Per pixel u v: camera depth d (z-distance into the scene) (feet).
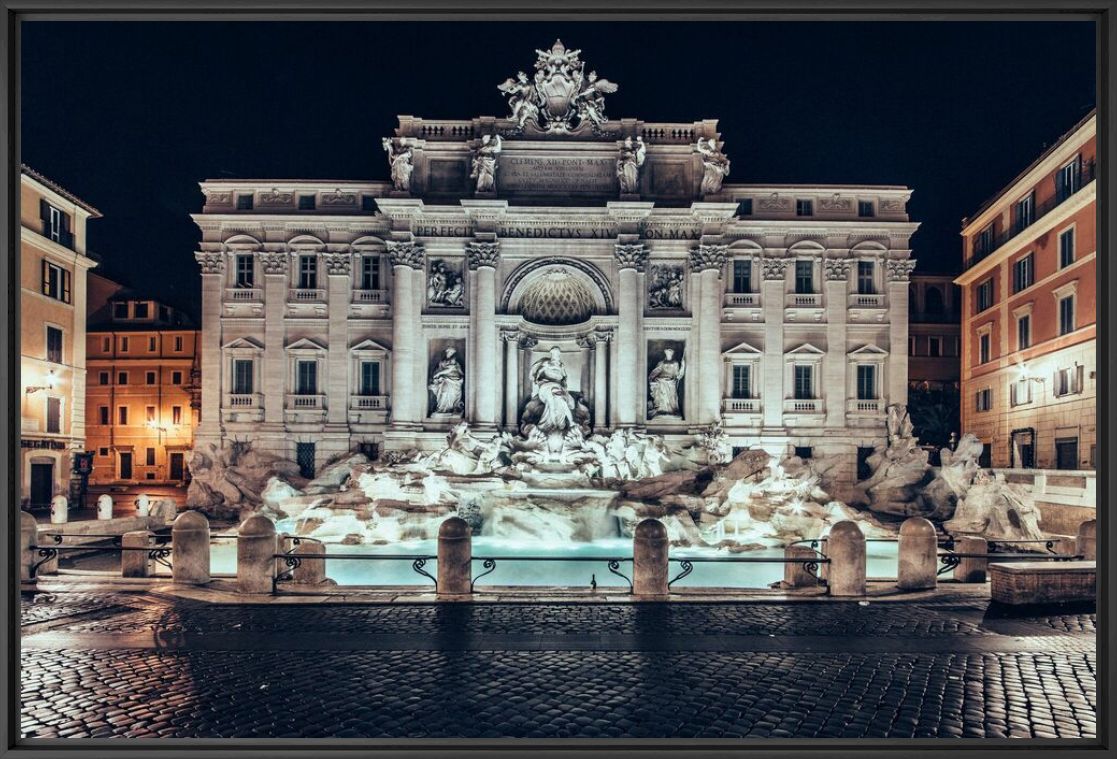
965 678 38.19
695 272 151.53
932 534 58.80
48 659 40.93
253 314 158.81
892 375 158.51
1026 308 146.20
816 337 159.22
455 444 128.88
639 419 148.97
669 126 154.30
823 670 39.29
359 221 158.10
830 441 157.69
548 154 152.35
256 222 158.81
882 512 143.43
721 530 101.60
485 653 42.01
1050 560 58.39
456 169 154.10
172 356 220.84
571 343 155.43
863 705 34.50
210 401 157.58
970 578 63.46
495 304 149.89
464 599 54.44
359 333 158.92
